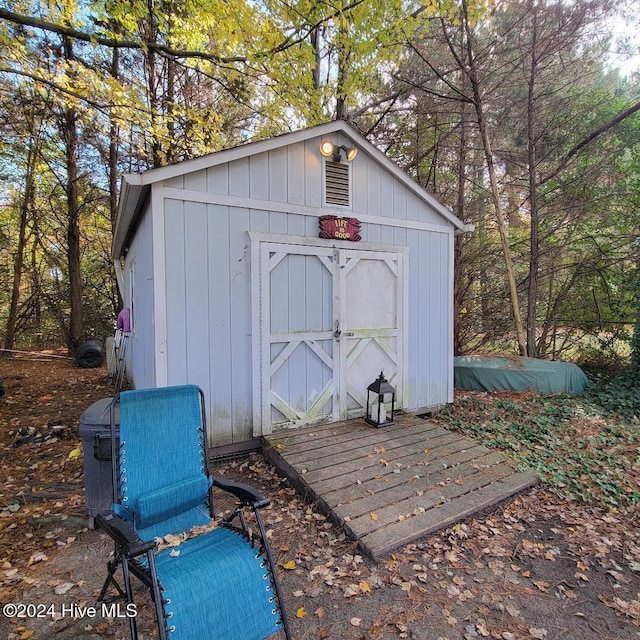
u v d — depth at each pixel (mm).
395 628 1896
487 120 8312
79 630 1859
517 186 8469
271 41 5164
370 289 4605
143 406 1962
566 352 8641
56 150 9297
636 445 4219
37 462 3793
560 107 7797
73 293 9508
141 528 1893
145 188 3395
